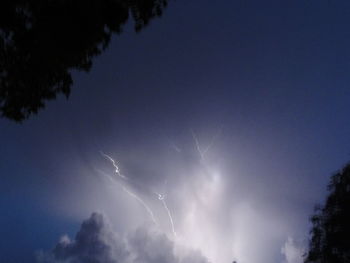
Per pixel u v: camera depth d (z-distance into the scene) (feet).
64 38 19.67
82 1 19.43
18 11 18.81
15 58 19.90
